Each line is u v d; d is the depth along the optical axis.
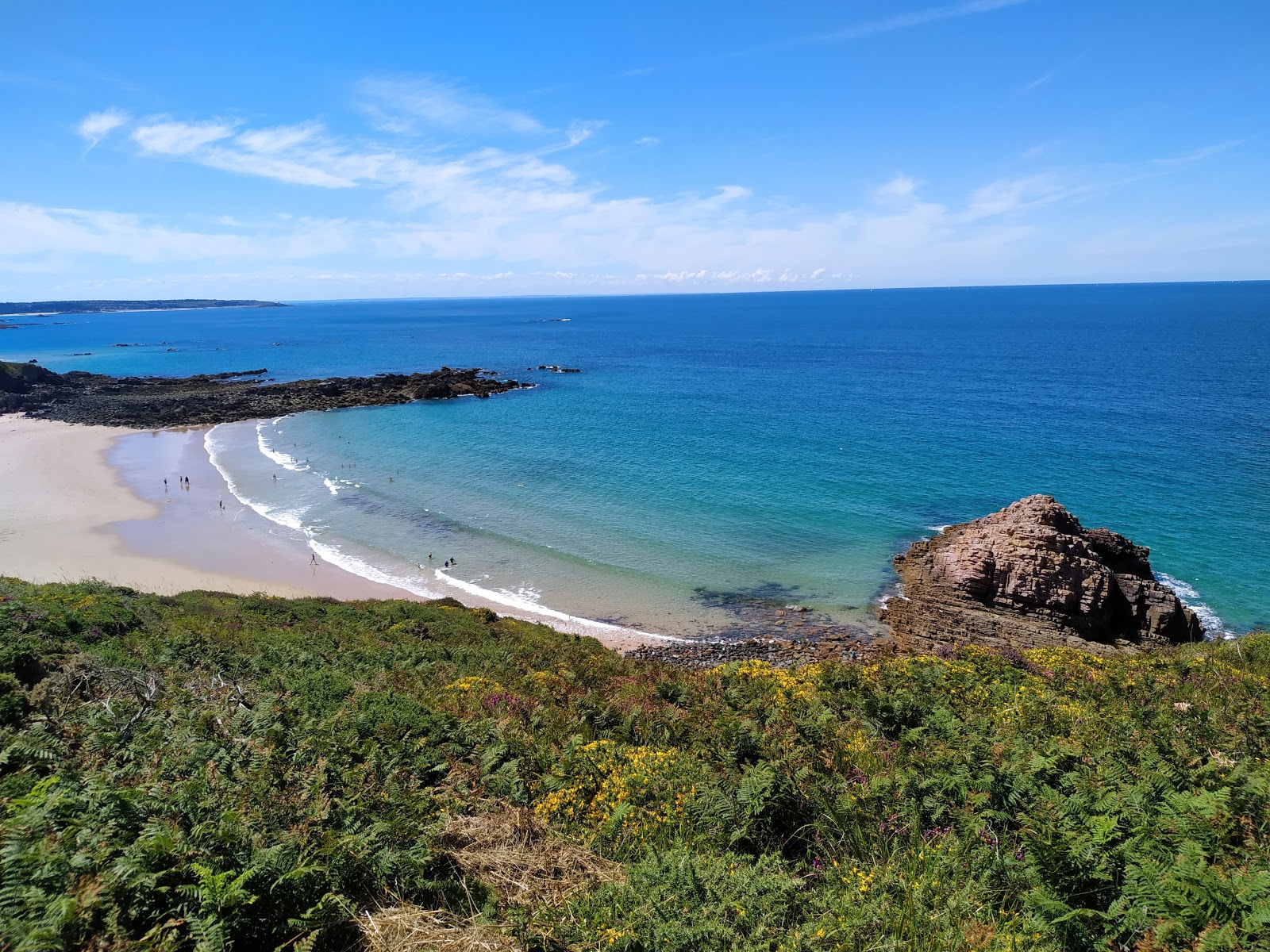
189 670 14.66
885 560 40.28
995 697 14.71
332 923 5.61
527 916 5.99
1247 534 41.09
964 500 48.94
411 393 99.56
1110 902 6.54
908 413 79.06
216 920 5.04
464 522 47.50
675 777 9.51
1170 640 30.94
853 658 29.41
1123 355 125.94
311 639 21.81
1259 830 7.45
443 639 24.95
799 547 42.31
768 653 30.17
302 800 7.19
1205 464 54.56
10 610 16.05
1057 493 48.91
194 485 56.53
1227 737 11.52
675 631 32.59
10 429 79.00
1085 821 7.45
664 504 50.28
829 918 6.19
